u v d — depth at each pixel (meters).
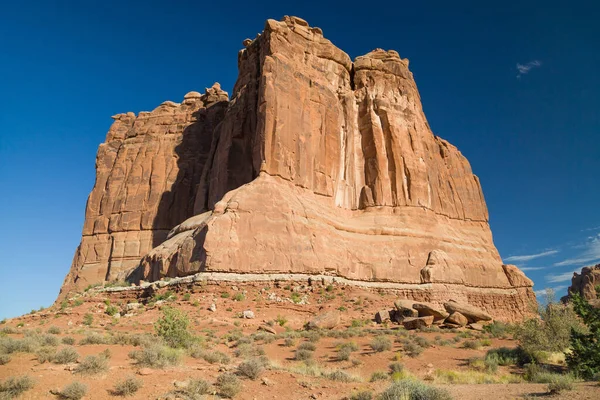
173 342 15.09
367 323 24.91
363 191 45.12
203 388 9.23
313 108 43.19
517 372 12.94
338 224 39.81
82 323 24.08
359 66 51.66
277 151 37.94
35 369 9.52
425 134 55.00
